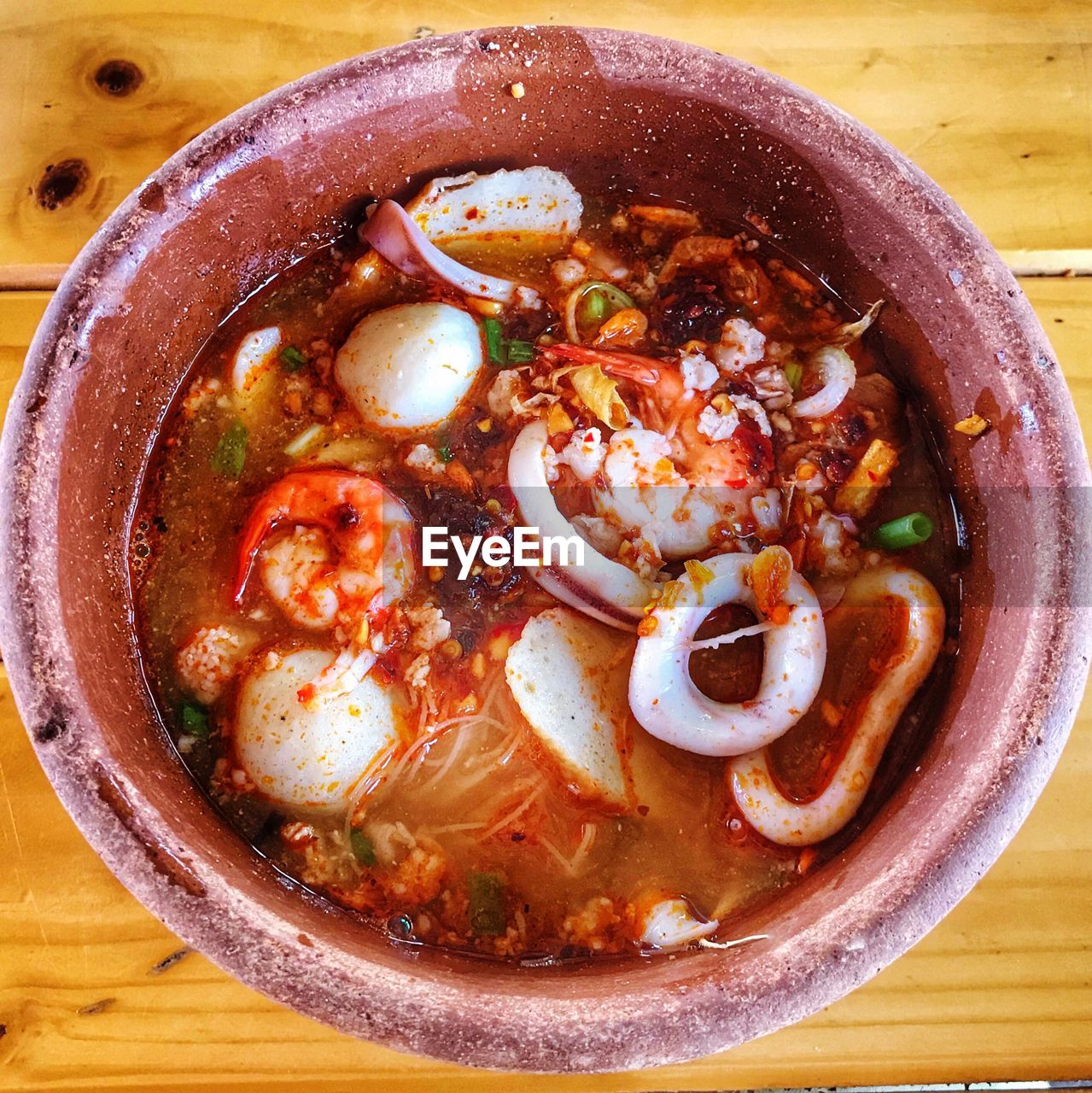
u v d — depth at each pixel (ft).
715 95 0.73
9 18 0.94
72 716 0.61
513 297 0.83
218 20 0.94
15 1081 0.79
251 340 0.80
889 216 0.73
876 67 0.94
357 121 0.73
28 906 0.81
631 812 0.74
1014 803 0.62
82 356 0.67
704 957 0.64
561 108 0.76
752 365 0.81
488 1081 0.79
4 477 0.63
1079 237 0.92
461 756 0.76
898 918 0.59
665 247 0.84
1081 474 0.66
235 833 0.72
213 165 0.70
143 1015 0.80
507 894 0.72
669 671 0.73
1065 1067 0.80
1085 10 0.95
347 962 0.59
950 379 0.75
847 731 0.74
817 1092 0.80
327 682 0.73
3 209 0.91
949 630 0.75
